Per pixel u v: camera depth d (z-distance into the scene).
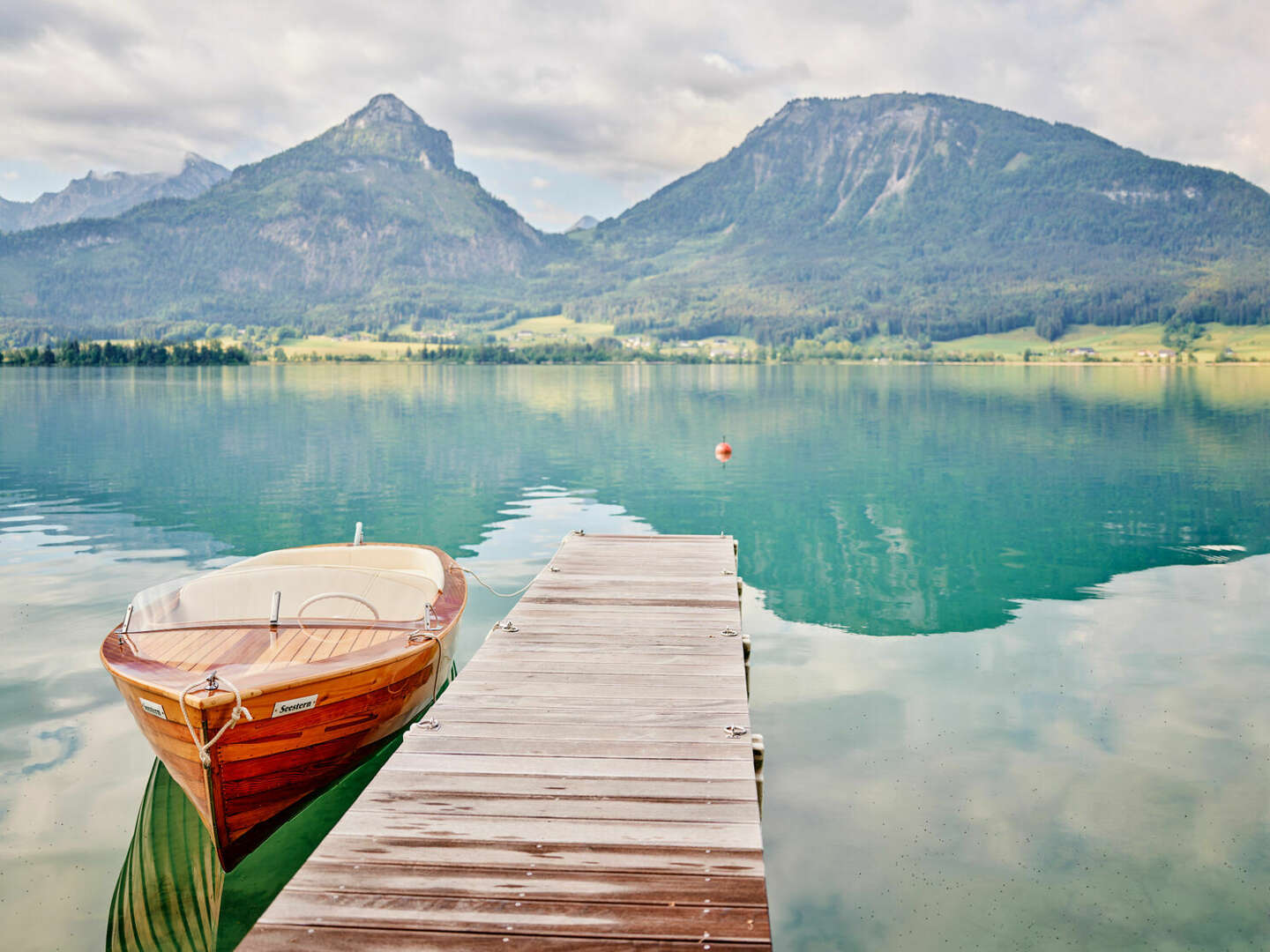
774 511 16.94
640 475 21.36
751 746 5.11
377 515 16.19
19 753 6.75
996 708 7.59
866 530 15.32
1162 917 4.85
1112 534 15.00
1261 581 11.87
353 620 6.80
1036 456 25.59
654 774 4.74
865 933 4.71
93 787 6.27
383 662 5.95
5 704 7.61
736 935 3.43
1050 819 5.82
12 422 34.53
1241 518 16.38
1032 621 10.13
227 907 4.99
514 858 3.94
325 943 3.35
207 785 5.23
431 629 6.74
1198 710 7.54
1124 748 6.81
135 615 6.36
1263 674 8.37
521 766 4.82
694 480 20.62
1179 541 14.45
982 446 28.12
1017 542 14.38
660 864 3.90
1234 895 5.04
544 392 60.09
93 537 14.16
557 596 8.42
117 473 21.08
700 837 4.12
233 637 6.35
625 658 6.59
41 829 5.73
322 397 52.91
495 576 11.85
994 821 5.80
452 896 3.65
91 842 5.61
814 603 10.88
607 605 8.10
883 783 6.29
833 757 6.67
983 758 6.65
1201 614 10.33
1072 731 7.12
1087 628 9.85
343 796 6.40
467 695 5.84
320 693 5.61
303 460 23.66
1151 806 5.98
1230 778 6.34
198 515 16.06
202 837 5.75
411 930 3.44
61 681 8.12
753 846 4.04
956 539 14.66
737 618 7.67
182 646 6.13
